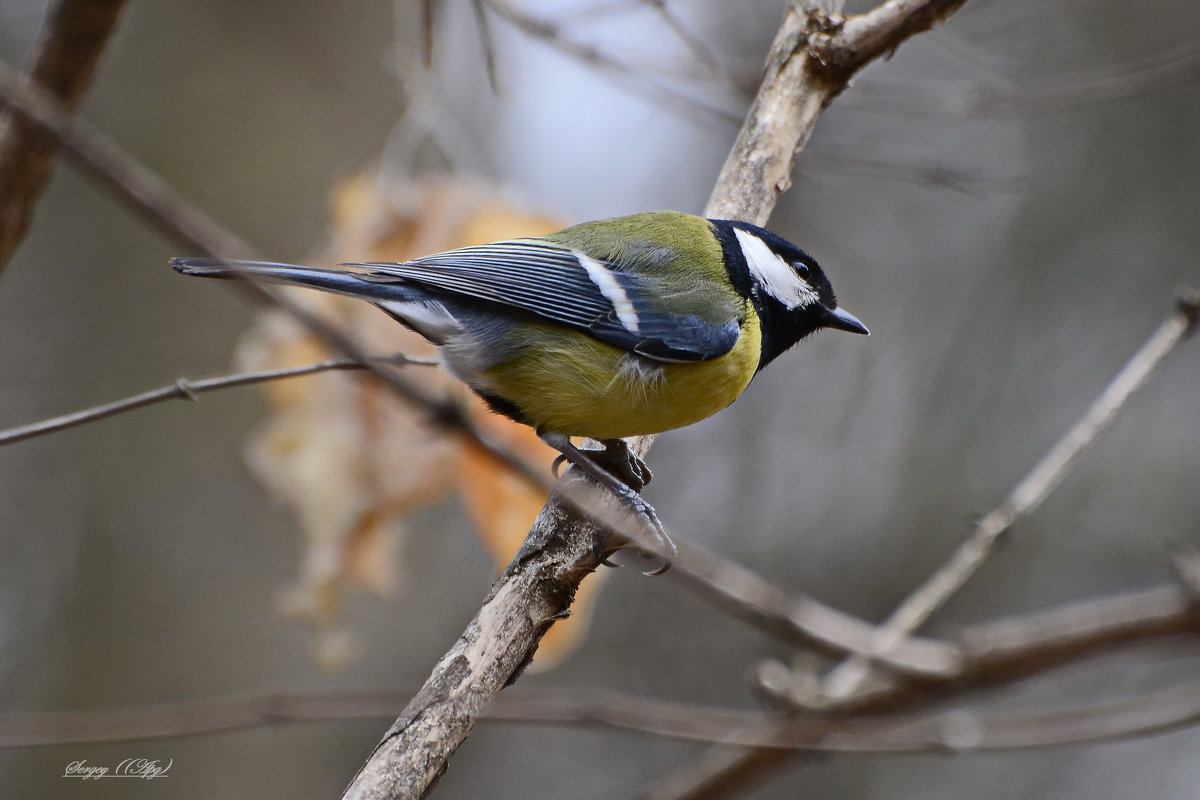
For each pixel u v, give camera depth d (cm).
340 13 1370
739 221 618
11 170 616
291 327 654
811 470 1488
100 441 1313
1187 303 693
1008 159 1453
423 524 1322
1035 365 1463
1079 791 1364
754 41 1410
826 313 740
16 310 1321
